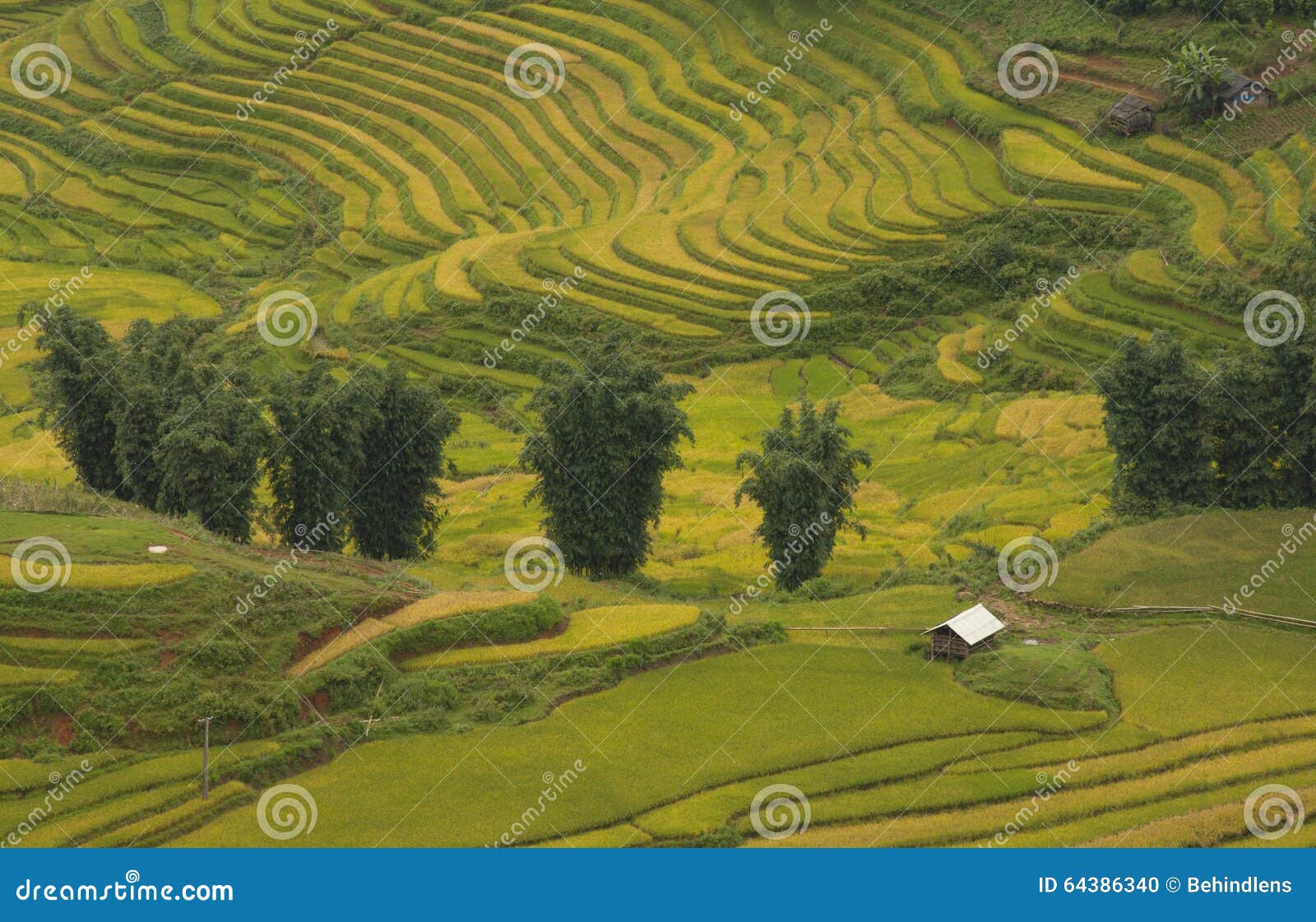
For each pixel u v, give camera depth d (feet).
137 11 642.22
